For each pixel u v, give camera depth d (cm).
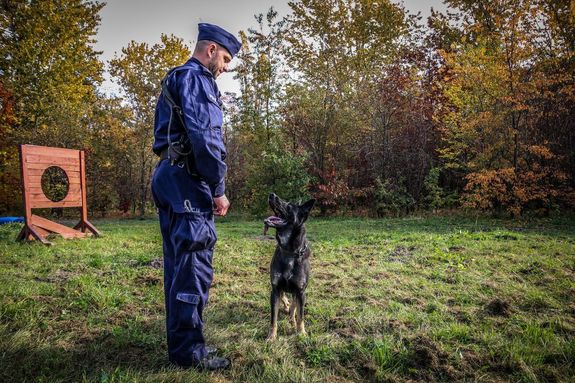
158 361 298
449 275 554
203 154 263
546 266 583
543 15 1310
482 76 1302
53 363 289
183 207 275
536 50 1303
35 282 512
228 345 328
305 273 368
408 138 1686
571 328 346
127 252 766
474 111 1385
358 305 438
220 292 496
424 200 1691
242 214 2062
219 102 293
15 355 298
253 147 2088
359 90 1842
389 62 2030
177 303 274
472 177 1308
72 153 1030
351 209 1809
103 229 1283
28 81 2097
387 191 1655
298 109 1855
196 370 276
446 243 817
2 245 815
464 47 1585
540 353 298
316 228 1222
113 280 529
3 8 2064
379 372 277
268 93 1928
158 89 2138
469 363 290
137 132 2169
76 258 697
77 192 1038
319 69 1942
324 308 429
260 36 1877
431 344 312
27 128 2127
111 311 410
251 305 448
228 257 718
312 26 2019
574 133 1327
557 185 1338
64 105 2108
